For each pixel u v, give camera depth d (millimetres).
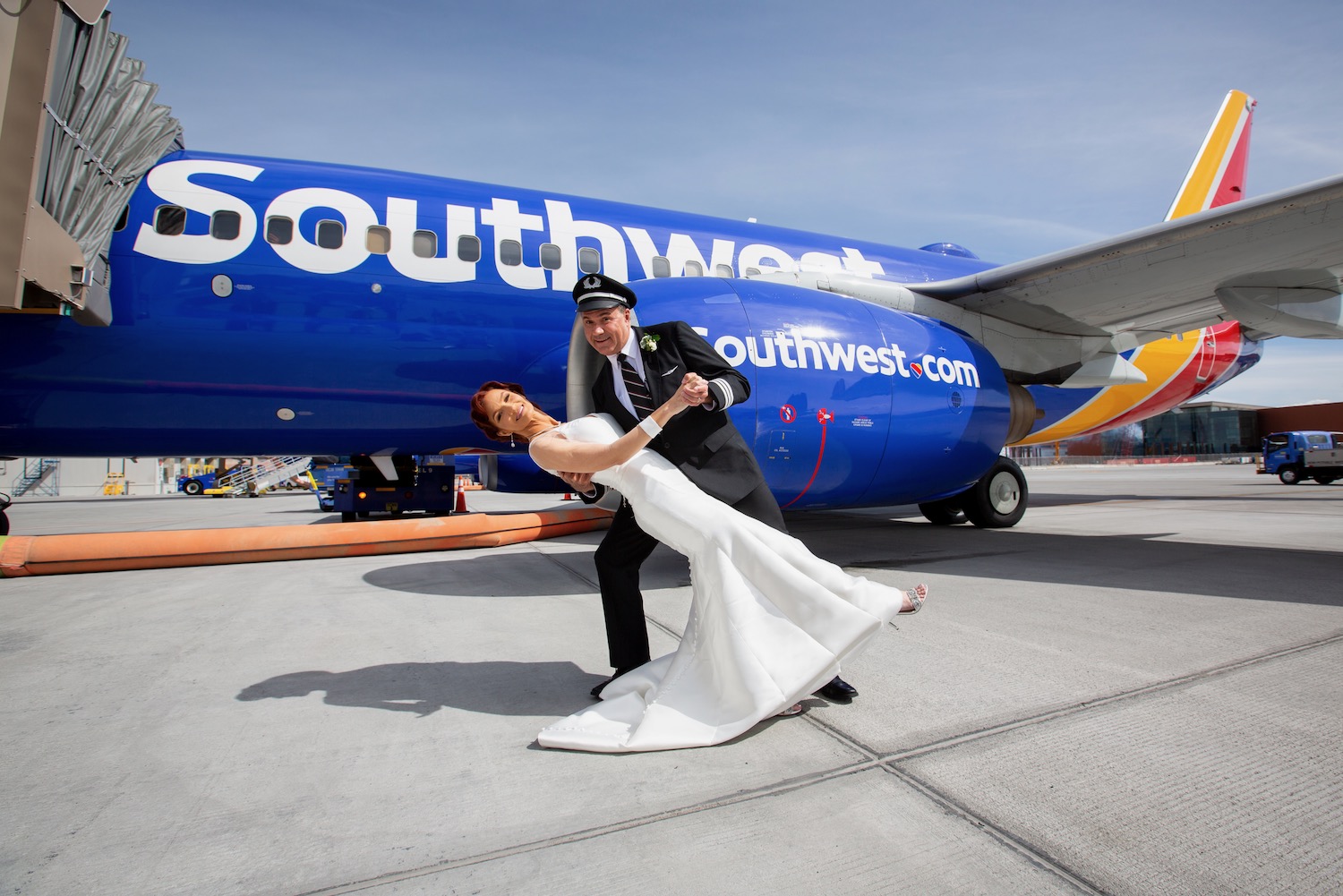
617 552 2229
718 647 1889
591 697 2217
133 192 4410
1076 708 2057
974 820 1438
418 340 4891
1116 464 57188
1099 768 1669
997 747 1792
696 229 6301
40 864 1295
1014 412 6145
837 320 4457
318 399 4824
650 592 3846
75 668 2547
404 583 4238
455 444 5535
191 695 2246
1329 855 1304
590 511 7016
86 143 4043
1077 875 1247
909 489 4801
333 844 1370
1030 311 6238
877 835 1384
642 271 5734
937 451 4715
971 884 1220
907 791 1562
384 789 1605
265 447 5133
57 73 3742
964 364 4930
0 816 1479
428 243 5012
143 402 4508
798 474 4246
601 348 2023
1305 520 7531
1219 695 2146
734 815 1469
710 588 1901
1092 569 4398
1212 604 3398
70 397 4348
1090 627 2986
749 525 1919
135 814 1492
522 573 4578
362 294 4762
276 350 4578
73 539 4691
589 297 1976
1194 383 10000
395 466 8953
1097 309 6211
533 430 2076
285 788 1612
